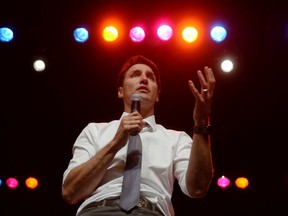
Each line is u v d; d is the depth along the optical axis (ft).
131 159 8.04
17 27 18.22
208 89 7.85
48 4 18.16
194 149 7.86
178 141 8.71
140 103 8.87
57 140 19.74
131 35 18.02
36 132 19.76
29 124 19.75
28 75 19.07
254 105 19.29
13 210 18.78
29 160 19.45
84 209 7.79
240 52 18.26
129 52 18.58
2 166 19.31
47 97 19.57
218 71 18.67
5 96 19.49
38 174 19.33
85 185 7.84
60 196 19.04
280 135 19.19
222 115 19.49
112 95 19.48
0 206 18.76
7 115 19.61
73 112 19.69
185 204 18.69
